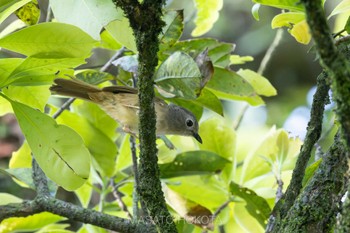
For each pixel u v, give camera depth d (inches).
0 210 247.8
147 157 212.2
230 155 323.3
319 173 197.8
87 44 213.6
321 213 193.0
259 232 308.3
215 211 307.9
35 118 229.6
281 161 289.1
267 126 573.3
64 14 218.8
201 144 327.0
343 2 244.1
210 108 290.0
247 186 310.7
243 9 672.4
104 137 319.0
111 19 216.7
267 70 652.1
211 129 326.0
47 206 246.5
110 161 316.8
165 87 239.5
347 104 151.6
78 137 230.7
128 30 232.4
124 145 321.4
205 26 332.2
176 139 368.2
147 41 195.5
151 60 198.4
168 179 301.1
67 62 226.1
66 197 523.2
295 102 640.4
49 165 230.8
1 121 565.3
